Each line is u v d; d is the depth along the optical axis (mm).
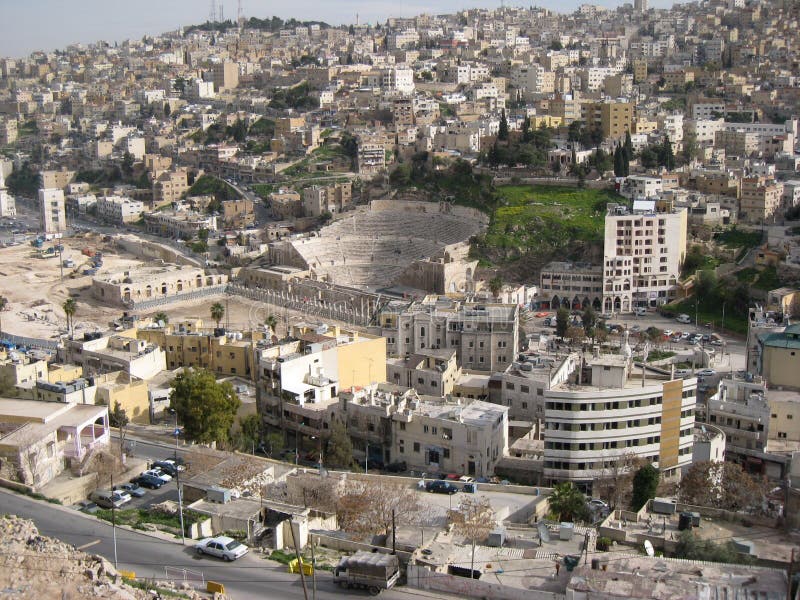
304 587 116625
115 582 110938
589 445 187750
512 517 156875
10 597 103625
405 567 128250
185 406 194875
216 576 125375
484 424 193750
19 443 157500
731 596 110375
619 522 144875
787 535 141625
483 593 120312
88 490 159000
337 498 151625
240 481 159250
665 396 189375
